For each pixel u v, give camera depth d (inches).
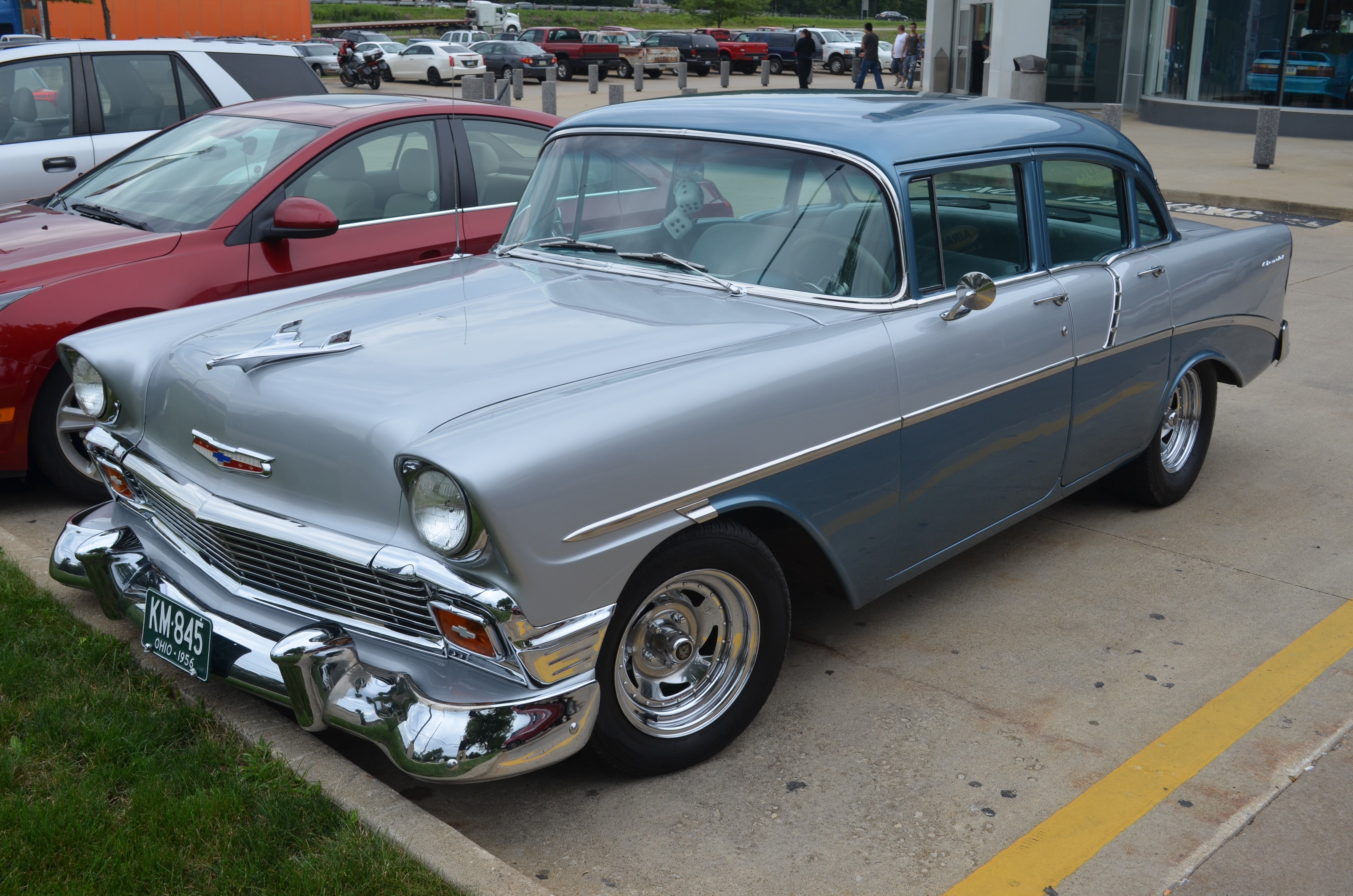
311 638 105.8
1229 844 110.4
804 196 136.2
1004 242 149.0
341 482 105.7
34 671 129.2
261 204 201.2
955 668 144.2
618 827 112.8
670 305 132.5
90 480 189.9
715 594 119.6
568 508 99.4
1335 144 700.0
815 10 4503.0
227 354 123.6
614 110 160.4
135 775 111.3
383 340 122.3
